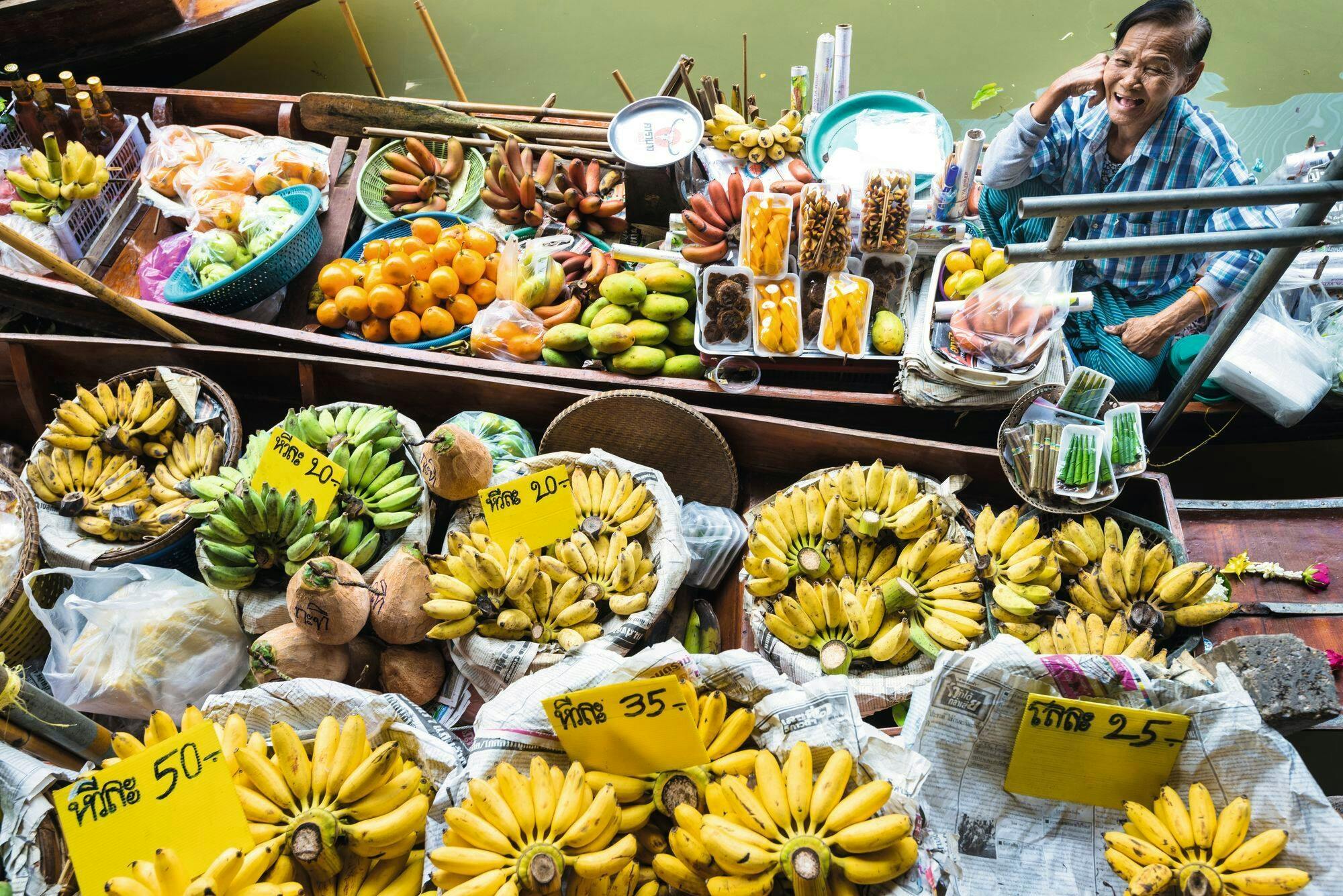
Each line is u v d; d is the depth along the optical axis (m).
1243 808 1.89
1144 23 3.00
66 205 3.93
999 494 2.92
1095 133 3.40
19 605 2.60
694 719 1.90
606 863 1.72
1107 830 2.05
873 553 2.60
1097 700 1.99
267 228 3.82
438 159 4.37
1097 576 2.49
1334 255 3.43
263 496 2.38
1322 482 3.81
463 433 2.59
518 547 2.47
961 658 1.98
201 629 2.46
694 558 2.82
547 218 4.04
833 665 2.33
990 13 6.09
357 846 1.83
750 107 4.24
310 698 2.08
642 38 6.23
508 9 6.48
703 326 3.31
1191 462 3.85
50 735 2.02
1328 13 5.60
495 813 1.78
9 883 1.82
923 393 3.09
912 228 3.39
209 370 3.34
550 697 1.94
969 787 2.05
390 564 2.43
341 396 3.34
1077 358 3.51
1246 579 2.77
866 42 5.97
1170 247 2.20
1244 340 3.20
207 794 1.84
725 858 1.70
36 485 2.85
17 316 3.96
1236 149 3.35
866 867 1.73
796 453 3.06
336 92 6.07
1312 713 2.25
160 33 5.06
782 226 3.26
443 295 3.61
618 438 3.04
